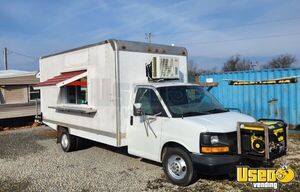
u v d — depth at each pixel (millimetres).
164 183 6359
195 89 7168
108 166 7820
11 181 6980
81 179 6895
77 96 9180
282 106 11742
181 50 8477
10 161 8820
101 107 7773
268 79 12125
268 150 5254
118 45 7188
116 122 7199
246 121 6105
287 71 11633
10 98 17797
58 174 7348
